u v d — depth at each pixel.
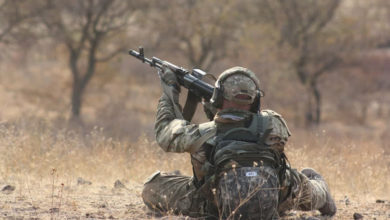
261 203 12.61
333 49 140.00
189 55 141.12
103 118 103.31
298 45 139.88
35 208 15.48
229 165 12.70
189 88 14.28
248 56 130.88
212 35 137.50
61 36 125.88
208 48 140.75
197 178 13.60
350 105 159.50
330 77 154.12
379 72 161.12
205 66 150.62
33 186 19.36
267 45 135.00
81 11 126.56
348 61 143.50
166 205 14.62
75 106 130.25
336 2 140.12
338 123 153.25
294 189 14.13
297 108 135.00
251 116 13.06
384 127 135.75
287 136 13.20
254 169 12.69
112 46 172.62
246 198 12.46
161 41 137.62
